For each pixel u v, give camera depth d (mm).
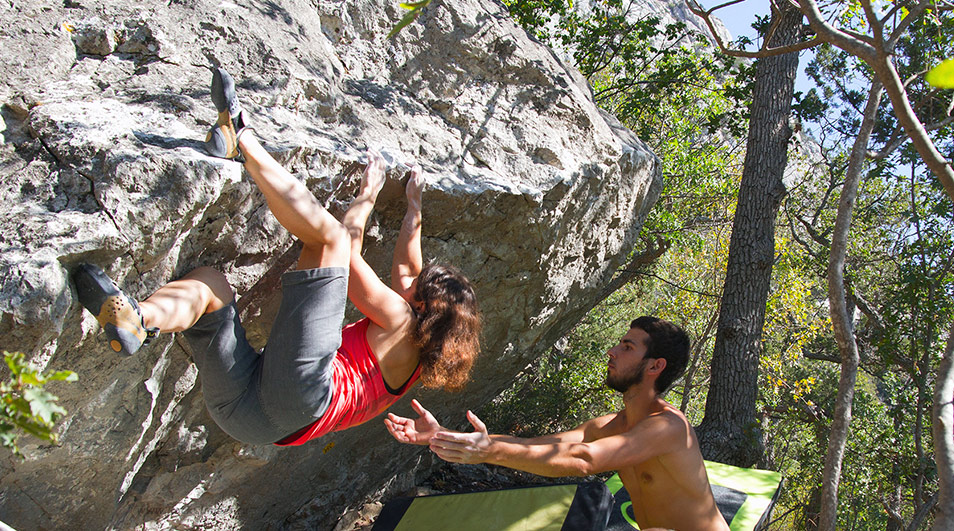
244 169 2580
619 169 4488
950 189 2225
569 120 4188
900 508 11625
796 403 13094
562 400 10633
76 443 2812
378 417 5039
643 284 15258
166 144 2432
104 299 2021
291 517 5180
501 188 3584
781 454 14453
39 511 2998
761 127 9438
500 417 9867
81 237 2104
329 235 2398
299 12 3527
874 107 2781
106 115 2494
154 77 2816
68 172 2273
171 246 2418
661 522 2977
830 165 13312
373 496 6215
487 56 4020
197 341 2344
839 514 11336
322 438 4551
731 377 8922
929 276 10367
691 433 2926
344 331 2615
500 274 4258
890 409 12156
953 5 2666
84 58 2787
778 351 14859
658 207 11898
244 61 3084
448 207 3469
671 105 13000
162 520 3898
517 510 4402
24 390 1227
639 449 2738
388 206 3316
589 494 4367
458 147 3678
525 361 5910
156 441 3285
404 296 2852
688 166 12672
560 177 3867
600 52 11953
